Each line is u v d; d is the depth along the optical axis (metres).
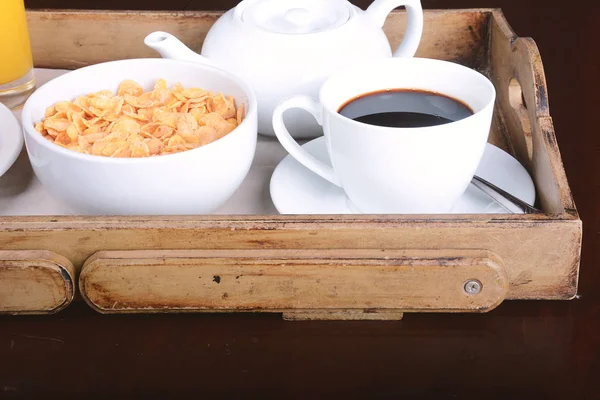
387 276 0.76
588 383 0.75
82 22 0.98
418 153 0.77
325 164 0.82
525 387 0.75
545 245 0.76
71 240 0.76
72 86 0.85
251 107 0.81
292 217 0.76
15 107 0.94
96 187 0.77
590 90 1.08
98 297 0.77
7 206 0.83
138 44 0.98
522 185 0.82
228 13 0.91
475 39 0.97
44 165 0.78
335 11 0.90
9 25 0.92
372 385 0.75
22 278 0.76
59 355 0.77
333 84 0.81
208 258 0.76
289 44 0.87
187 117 0.82
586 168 0.94
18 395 0.75
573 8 1.27
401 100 0.82
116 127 0.82
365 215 0.76
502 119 0.92
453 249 0.76
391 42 0.98
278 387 0.75
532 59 0.84
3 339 0.78
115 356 0.77
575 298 0.80
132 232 0.76
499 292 0.77
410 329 0.79
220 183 0.79
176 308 0.78
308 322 0.79
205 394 0.75
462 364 0.76
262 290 0.77
